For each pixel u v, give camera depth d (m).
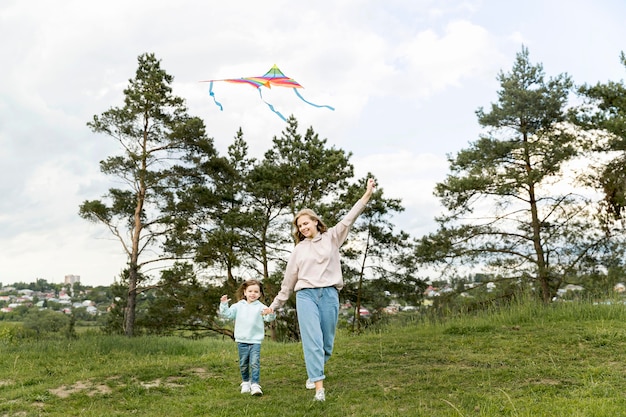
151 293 28.67
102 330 25.23
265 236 27.20
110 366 9.35
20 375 8.32
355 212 6.07
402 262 26.64
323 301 5.86
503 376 6.39
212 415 5.33
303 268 5.91
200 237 26.02
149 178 24.61
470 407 5.21
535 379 6.23
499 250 24.03
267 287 25.34
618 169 21.61
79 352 11.09
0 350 11.11
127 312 25.02
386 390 6.07
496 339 8.76
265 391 6.39
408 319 13.77
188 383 7.14
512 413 4.86
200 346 12.27
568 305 11.26
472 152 24.34
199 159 25.81
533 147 22.89
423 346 8.58
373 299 26.36
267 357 8.80
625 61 21.50
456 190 23.58
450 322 11.37
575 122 22.19
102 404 6.16
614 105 21.72
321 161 27.22
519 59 24.75
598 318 10.38
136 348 11.85
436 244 24.45
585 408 4.86
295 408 5.44
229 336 26.78
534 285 21.72
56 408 5.99
